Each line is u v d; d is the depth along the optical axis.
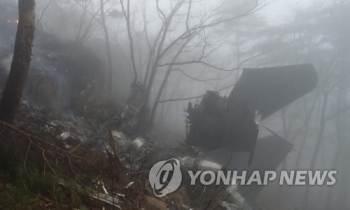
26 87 12.23
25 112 9.68
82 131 11.12
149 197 6.55
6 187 4.79
